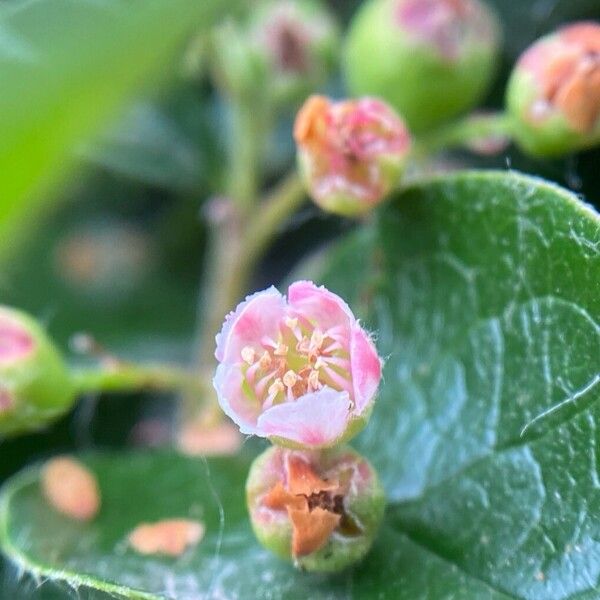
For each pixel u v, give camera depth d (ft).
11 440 0.32
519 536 0.24
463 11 0.29
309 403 0.23
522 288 0.24
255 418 0.23
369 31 0.29
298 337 0.23
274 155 0.35
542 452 0.24
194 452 0.29
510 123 0.28
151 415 0.33
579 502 0.23
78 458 0.28
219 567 0.26
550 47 0.27
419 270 0.26
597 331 0.23
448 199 0.26
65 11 0.19
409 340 0.26
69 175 0.21
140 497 0.28
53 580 0.25
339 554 0.24
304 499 0.23
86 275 0.35
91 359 0.34
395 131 0.26
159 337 0.35
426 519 0.25
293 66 0.32
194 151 0.34
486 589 0.24
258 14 0.32
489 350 0.25
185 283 0.35
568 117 0.27
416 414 0.26
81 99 0.20
